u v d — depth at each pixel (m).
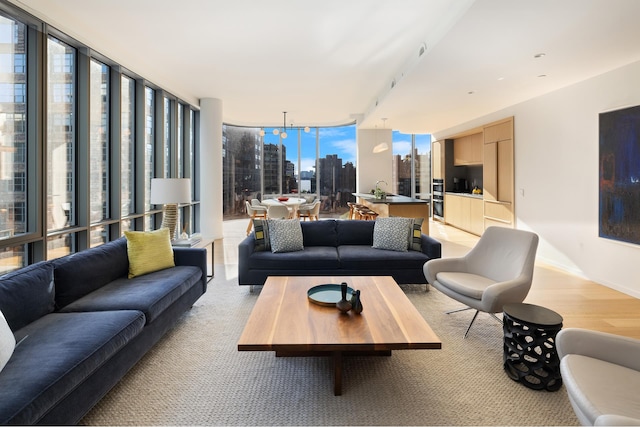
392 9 3.43
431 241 4.00
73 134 4.00
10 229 3.18
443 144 9.75
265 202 8.34
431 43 3.84
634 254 3.85
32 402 1.39
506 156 6.41
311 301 2.51
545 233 5.38
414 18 3.61
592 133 4.44
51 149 3.69
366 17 3.60
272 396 2.06
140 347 2.28
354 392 2.10
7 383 1.46
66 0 3.31
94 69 4.36
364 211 7.74
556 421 1.86
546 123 5.32
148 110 5.76
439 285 3.19
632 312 3.38
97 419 1.86
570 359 1.65
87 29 3.87
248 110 8.52
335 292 2.74
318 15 3.60
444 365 2.42
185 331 2.96
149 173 5.79
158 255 3.29
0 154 3.08
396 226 4.24
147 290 2.67
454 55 3.70
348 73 5.50
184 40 4.24
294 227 4.27
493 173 6.89
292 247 4.15
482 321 3.16
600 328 3.03
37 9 3.21
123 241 3.26
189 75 5.65
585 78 4.50
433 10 3.45
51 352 1.72
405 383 2.20
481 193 8.66
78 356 1.70
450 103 6.06
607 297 3.82
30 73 3.30
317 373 2.31
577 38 3.25
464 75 4.39
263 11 3.51
